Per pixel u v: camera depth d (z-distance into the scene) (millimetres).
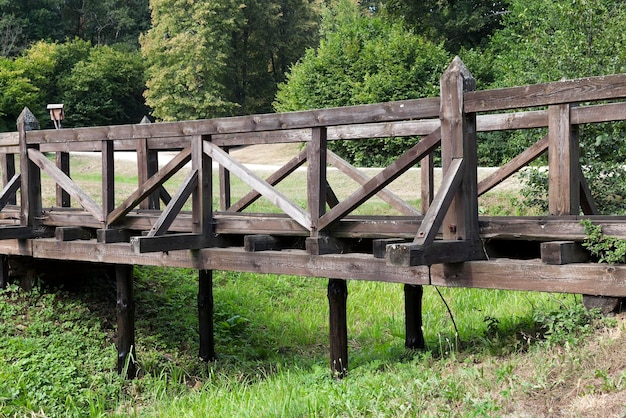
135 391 8547
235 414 6523
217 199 17812
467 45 29328
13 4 46938
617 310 6562
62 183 9039
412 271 6367
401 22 26578
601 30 12070
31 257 10078
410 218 7504
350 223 6938
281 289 13078
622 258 5438
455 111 6043
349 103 25125
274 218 7672
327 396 6230
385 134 9008
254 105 46656
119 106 45469
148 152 10484
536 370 5617
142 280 11930
